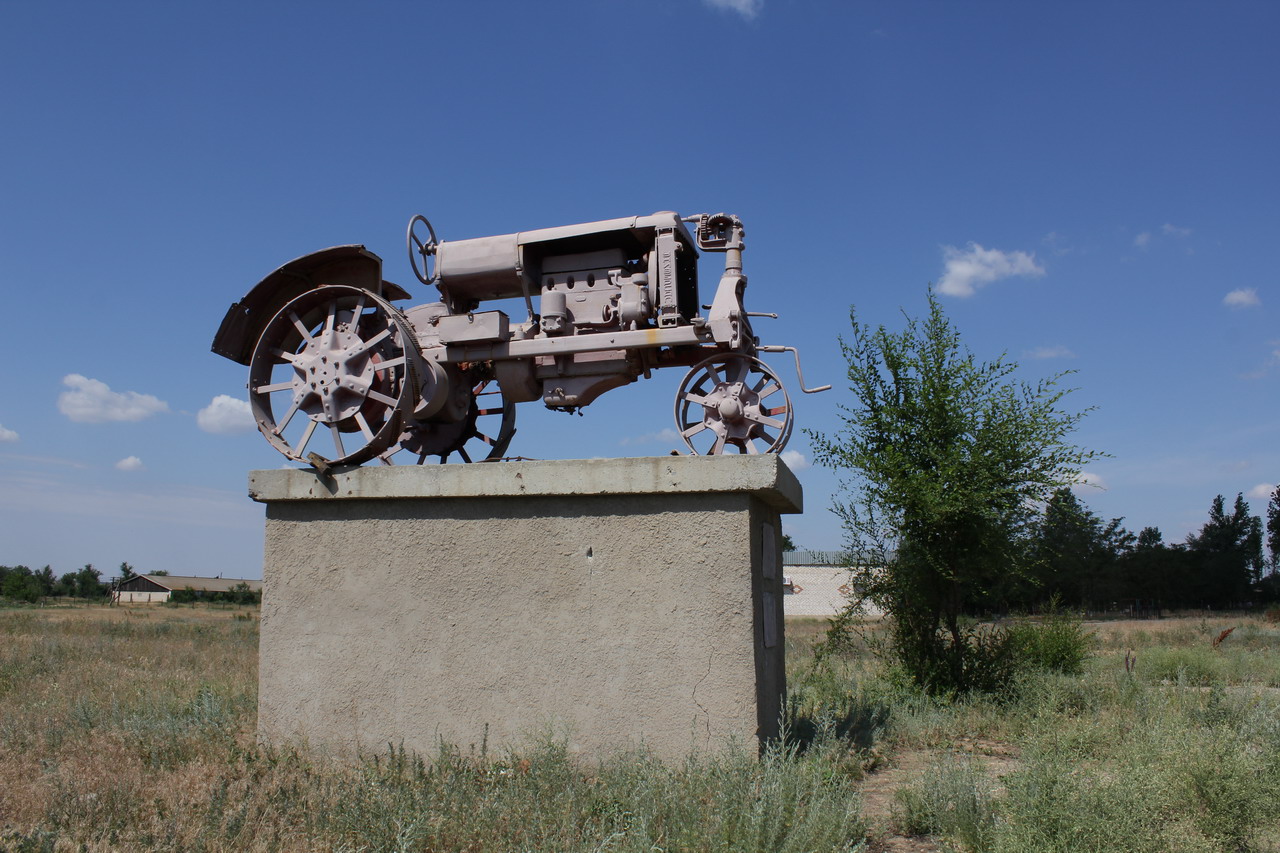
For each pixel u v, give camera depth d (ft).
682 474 20.47
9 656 47.93
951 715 29.99
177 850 14.80
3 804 17.58
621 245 25.54
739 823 14.49
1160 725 23.45
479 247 25.63
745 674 19.79
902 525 35.68
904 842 16.93
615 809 16.31
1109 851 14.12
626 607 20.75
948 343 37.29
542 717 20.97
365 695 22.38
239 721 25.96
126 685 36.17
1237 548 221.25
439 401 25.58
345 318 25.59
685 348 25.26
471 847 15.15
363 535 22.99
